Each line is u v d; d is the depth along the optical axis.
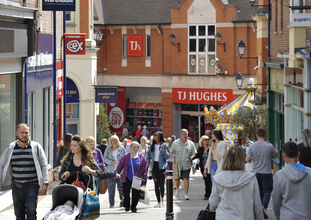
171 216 14.25
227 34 57.88
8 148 12.90
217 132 19.06
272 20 32.19
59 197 11.70
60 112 31.36
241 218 8.84
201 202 20.56
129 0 65.50
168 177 14.34
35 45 23.03
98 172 13.00
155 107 63.38
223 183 9.01
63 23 30.52
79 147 12.98
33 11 20.28
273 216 16.28
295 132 26.81
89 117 44.41
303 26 22.20
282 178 9.53
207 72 59.66
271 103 32.41
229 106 38.59
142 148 25.56
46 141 26.34
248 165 17.52
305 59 23.08
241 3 58.81
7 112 19.92
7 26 18.61
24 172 12.95
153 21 61.78
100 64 64.75
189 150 21.56
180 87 60.72
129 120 65.00
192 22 59.62
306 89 22.94
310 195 9.43
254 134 34.31
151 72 62.59
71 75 43.69
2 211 17.17
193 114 61.59
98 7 64.06
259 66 37.25
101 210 19.64
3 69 18.73
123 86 64.31
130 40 63.19
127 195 18.97
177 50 60.66
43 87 24.89
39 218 16.58
